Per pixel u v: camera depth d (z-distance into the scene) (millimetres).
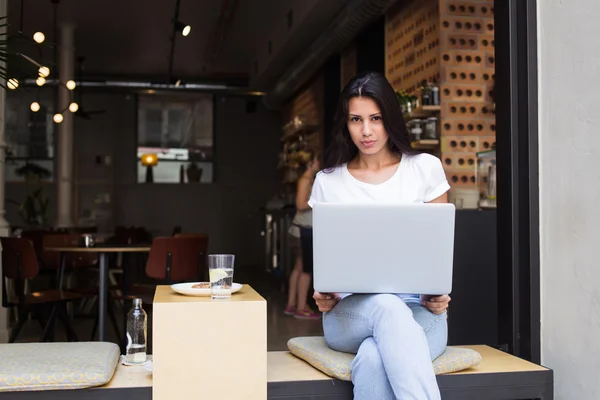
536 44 2580
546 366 2508
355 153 2430
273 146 12977
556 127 2465
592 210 2270
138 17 8789
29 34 9430
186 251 4664
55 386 1942
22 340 5105
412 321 1943
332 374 2098
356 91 2258
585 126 2311
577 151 2350
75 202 12156
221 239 12727
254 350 2006
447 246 2027
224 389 1987
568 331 2385
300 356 2371
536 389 2221
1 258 4680
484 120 5602
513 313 2594
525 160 2584
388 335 1909
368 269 2043
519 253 2609
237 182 12836
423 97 5617
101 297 4602
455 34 5602
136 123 12500
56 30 9352
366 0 6145
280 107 12336
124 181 12383
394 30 6828
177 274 4641
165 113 12625
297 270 6430
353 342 2143
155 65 11461
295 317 6258
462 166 5562
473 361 2199
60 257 5801
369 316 2020
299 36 8148
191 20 8914
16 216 11641
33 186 11742
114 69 11719
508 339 2623
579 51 2344
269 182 12930
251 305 2006
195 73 12023
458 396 2158
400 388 1838
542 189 2543
